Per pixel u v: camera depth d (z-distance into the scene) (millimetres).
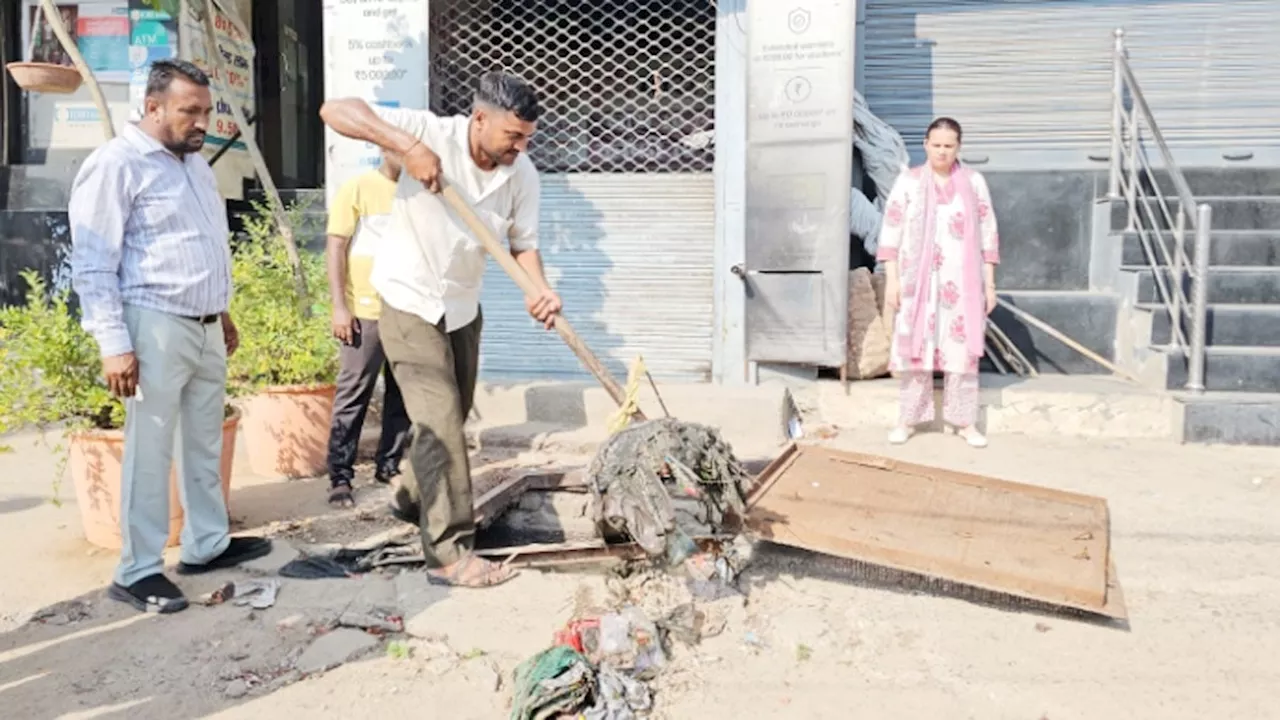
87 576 3846
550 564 3781
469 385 3959
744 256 6184
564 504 4590
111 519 4070
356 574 3814
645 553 3717
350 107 3467
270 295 5305
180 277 3572
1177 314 5969
